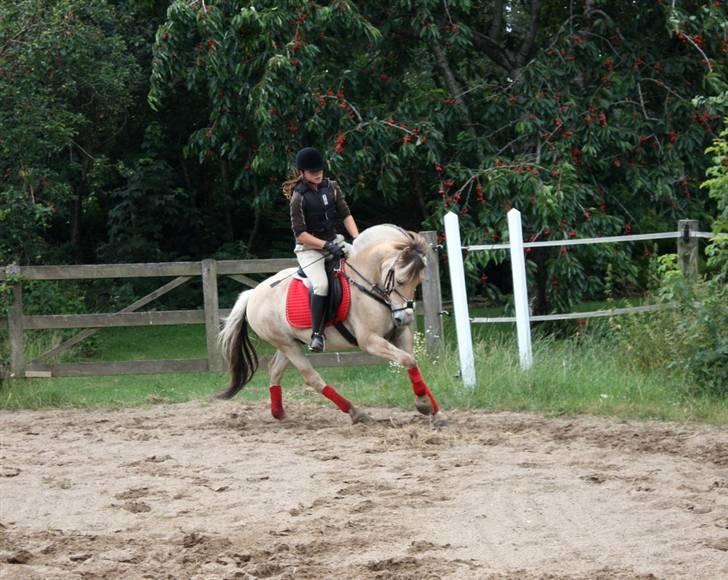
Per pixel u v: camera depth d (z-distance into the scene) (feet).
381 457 27.94
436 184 51.60
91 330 42.75
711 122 50.98
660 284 41.32
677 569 18.10
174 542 20.39
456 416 34.12
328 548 19.75
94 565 18.86
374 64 55.06
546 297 50.37
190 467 27.61
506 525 21.09
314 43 49.70
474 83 55.31
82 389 43.55
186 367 43.11
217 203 71.77
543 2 55.57
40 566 18.99
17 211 51.01
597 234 48.37
